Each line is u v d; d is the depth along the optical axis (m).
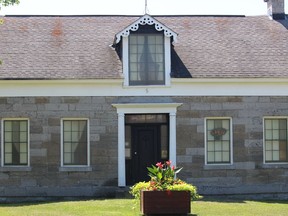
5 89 24.73
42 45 26.64
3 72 24.72
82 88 24.89
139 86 24.91
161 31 25.12
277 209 20.48
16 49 26.22
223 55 26.44
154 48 25.16
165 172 18.34
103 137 24.88
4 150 24.94
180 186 17.98
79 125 25.11
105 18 29.05
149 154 25.31
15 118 24.84
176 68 25.38
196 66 25.56
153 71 25.09
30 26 28.06
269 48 27.16
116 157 24.86
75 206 20.88
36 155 24.78
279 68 25.81
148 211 17.77
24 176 24.72
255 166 25.39
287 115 25.58
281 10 29.83
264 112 25.45
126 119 25.23
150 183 18.16
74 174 24.78
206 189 25.11
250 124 25.41
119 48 26.03
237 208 20.48
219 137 25.42
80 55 26.03
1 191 24.64
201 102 25.19
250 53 26.70
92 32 27.80
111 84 24.92
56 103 24.84
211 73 25.20
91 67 25.28
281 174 25.52
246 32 28.39
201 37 27.73
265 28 28.86
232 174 25.28
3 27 27.77
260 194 25.36
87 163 24.92
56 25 28.27
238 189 25.25
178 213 17.86
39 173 24.73
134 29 24.88
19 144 24.97
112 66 25.41
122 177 24.77
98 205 20.92
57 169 24.77
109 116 24.91
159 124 25.34
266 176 25.42
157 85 24.94
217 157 25.41
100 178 24.78
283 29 28.78
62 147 24.88
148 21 24.92
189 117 25.12
